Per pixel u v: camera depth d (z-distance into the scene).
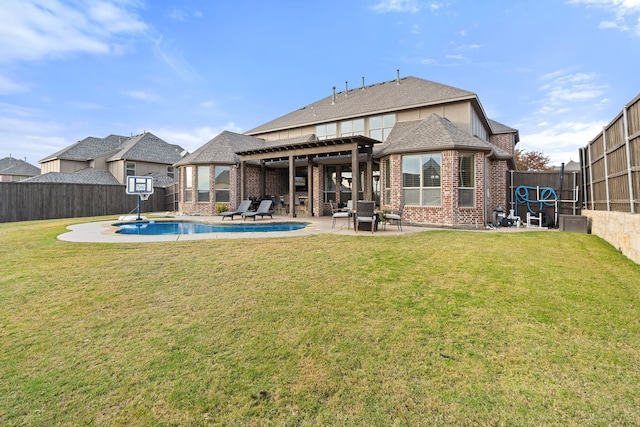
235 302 4.21
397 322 3.62
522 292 4.48
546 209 13.81
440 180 12.40
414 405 2.36
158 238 8.79
